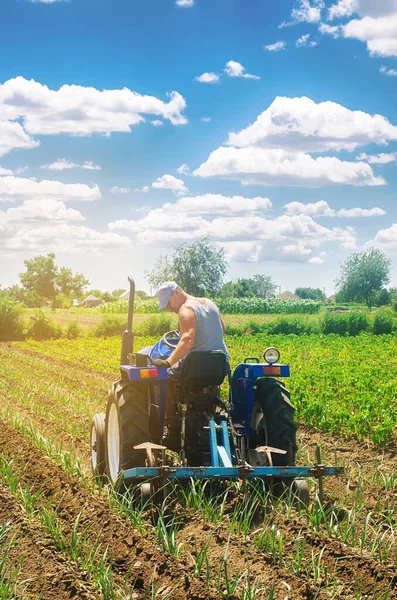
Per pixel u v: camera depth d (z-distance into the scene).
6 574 4.85
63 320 50.34
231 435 6.46
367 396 11.27
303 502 5.92
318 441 9.77
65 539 5.49
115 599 4.43
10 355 23.27
